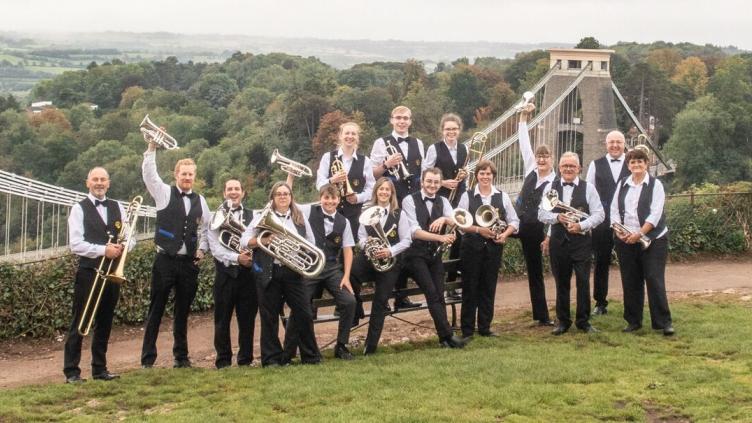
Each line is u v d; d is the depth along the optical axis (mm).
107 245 8547
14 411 7500
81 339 8742
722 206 15117
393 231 9398
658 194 9750
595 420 7137
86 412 7574
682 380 8031
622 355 8867
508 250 13875
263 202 51375
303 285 8914
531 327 10539
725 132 56875
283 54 98812
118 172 56594
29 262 11555
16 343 11102
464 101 74188
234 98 82188
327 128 58094
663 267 9812
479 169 10016
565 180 10031
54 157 61531
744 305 11281
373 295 9844
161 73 92938
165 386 8219
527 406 7375
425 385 7949
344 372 8453
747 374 8172
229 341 9273
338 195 9258
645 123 62906
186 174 9086
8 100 76812
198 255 9164
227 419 7164
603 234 10664
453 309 10703
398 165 10422
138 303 11844
